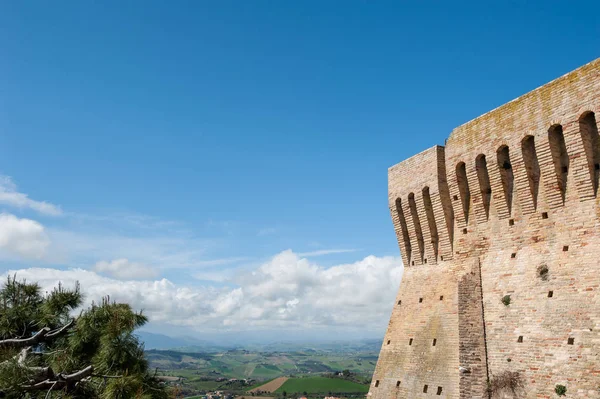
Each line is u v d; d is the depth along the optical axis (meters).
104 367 16.48
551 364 24.28
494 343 27.70
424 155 35.62
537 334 25.58
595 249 24.42
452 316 30.95
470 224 32.09
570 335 23.98
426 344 31.98
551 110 26.86
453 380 28.94
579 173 25.50
